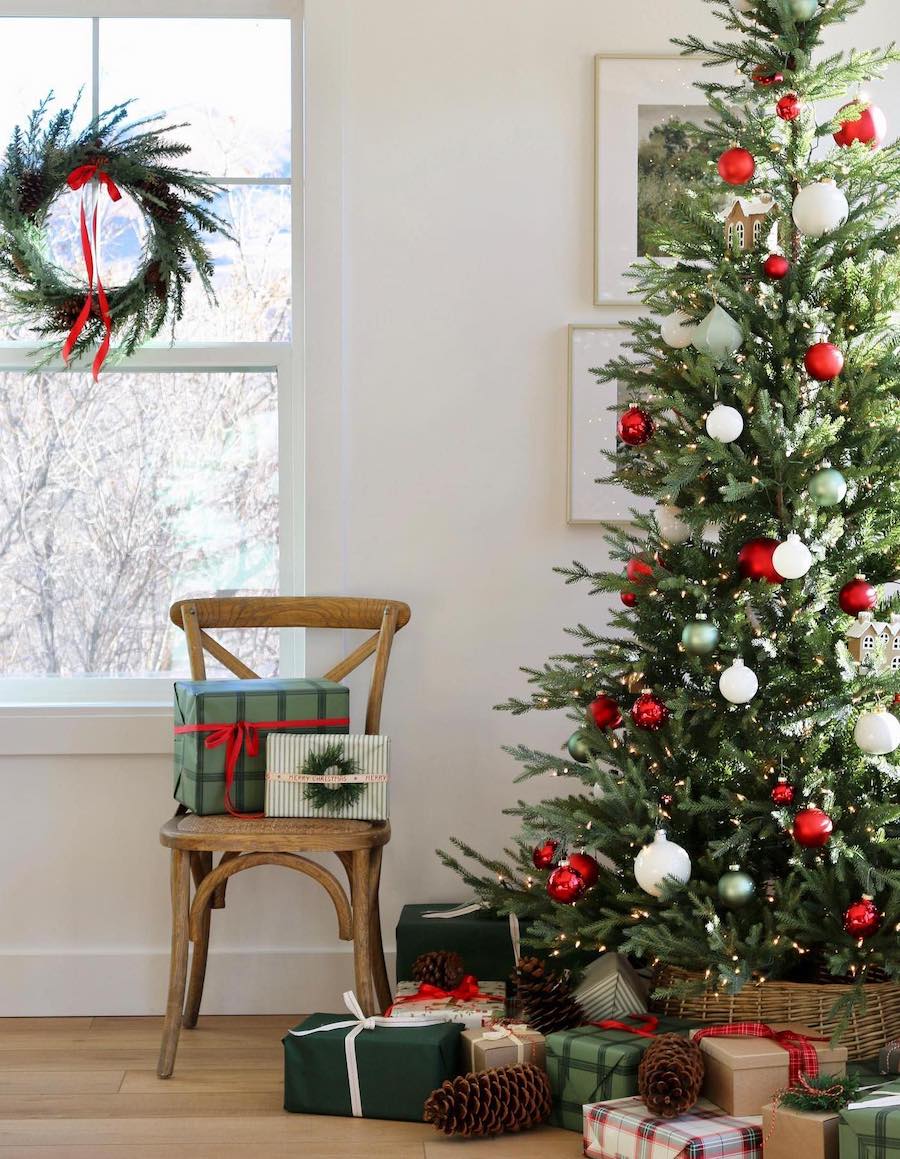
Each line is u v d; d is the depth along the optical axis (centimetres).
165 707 298
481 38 304
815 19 231
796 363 230
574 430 302
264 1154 209
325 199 300
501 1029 229
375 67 303
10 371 310
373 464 302
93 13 309
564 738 302
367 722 279
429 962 258
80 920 297
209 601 282
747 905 224
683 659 237
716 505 226
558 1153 210
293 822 247
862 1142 182
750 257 236
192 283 311
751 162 226
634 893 230
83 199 286
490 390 303
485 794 301
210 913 284
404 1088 224
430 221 303
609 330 302
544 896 253
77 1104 232
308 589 299
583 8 304
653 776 233
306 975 296
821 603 220
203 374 311
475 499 303
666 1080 199
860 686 216
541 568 303
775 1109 193
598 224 302
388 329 302
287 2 309
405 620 282
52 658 310
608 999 237
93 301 288
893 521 227
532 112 303
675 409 230
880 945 214
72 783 297
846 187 236
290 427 310
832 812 217
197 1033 279
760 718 229
